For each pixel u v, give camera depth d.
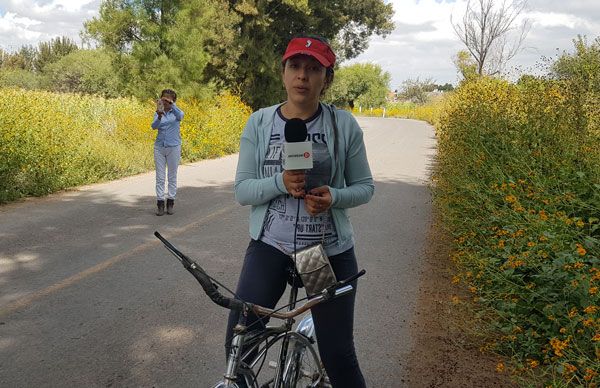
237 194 2.72
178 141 8.80
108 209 9.11
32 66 69.00
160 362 4.19
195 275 2.24
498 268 5.05
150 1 18.75
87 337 4.54
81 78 47.47
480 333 4.57
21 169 10.41
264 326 2.67
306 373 2.96
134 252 6.78
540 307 4.55
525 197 6.16
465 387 3.93
